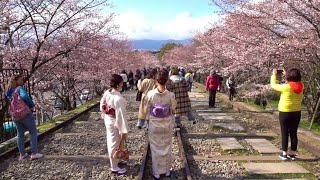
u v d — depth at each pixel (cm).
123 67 3594
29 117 767
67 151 870
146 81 1015
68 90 2173
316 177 659
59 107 2388
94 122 1350
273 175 672
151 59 8406
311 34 926
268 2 970
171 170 705
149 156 812
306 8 861
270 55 1027
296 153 825
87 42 1491
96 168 720
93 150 882
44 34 1316
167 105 654
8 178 661
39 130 1114
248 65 1421
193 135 1048
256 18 977
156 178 652
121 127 643
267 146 907
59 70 1861
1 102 1005
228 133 1085
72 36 1402
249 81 1694
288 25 958
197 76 5062
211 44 2475
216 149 891
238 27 1106
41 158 788
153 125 652
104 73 2155
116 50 2934
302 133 1031
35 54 1260
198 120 1364
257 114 1475
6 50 1183
